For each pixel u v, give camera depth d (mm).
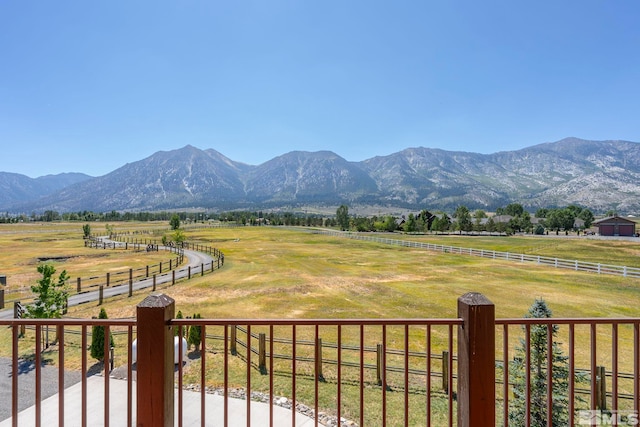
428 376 2533
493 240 55125
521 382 4770
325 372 7734
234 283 20312
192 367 7711
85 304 15320
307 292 17938
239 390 6543
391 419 5887
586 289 18688
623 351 9586
